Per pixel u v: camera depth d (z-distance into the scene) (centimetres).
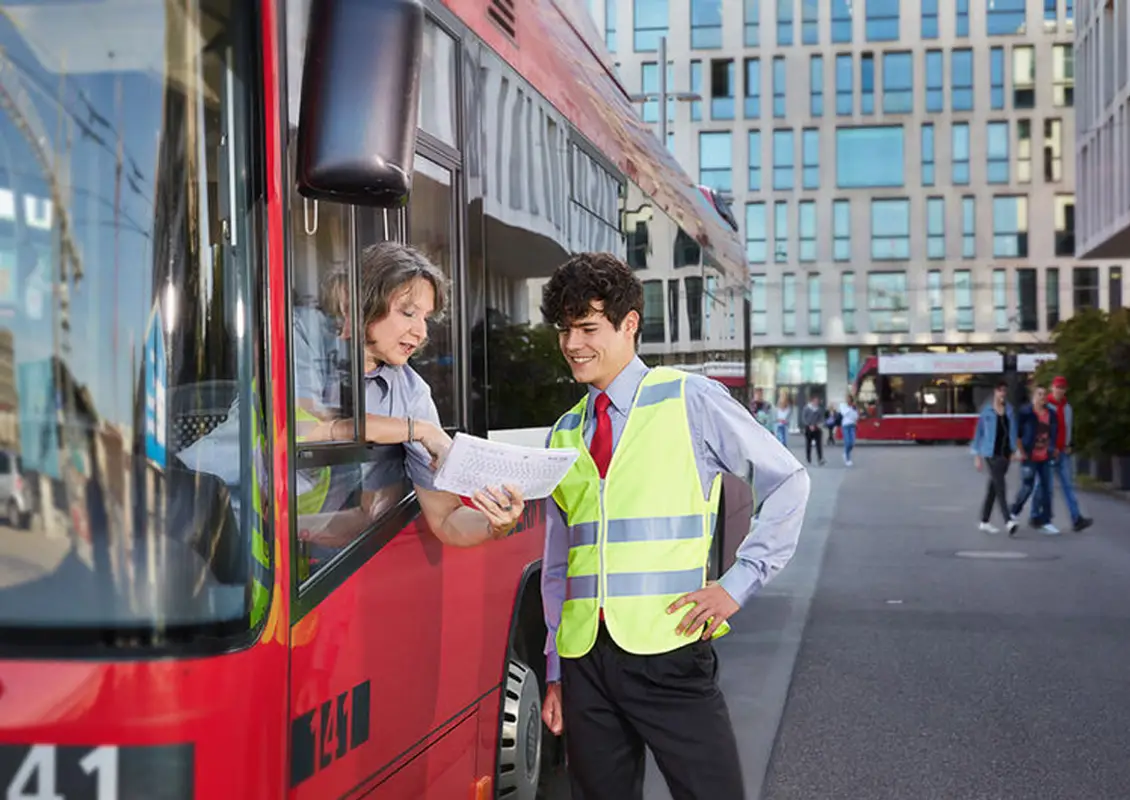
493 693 387
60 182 223
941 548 1462
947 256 5809
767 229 5881
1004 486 1602
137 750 213
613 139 595
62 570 217
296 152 252
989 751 605
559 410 477
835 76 5812
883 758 595
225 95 230
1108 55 3234
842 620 977
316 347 267
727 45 5822
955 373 4922
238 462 225
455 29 373
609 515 302
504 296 411
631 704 299
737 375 1233
